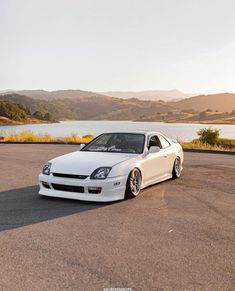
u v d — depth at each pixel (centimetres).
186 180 975
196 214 631
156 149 819
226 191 832
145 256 438
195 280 375
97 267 404
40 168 1184
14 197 750
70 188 706
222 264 417
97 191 693
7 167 1205
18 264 410
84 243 480
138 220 589
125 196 738
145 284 365
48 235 510
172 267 407
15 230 531
